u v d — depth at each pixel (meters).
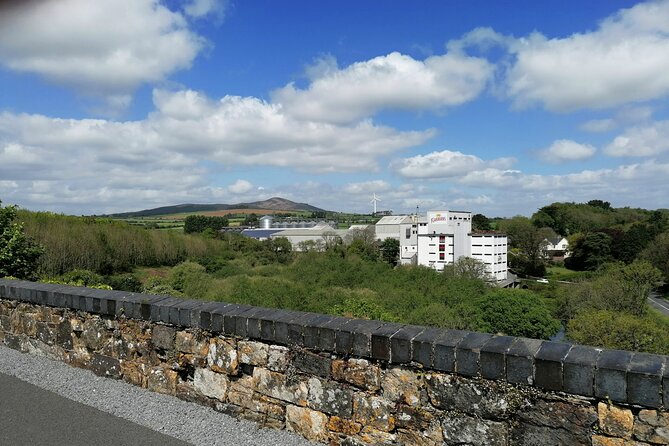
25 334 6.11
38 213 41.81
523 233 89.31
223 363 4.25
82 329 5.41
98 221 52.50
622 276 45.84
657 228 72.81
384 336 3.33
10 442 3.71
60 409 4.33
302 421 3.79
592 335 34.47
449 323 43.56
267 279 56.09
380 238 120.50
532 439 2.80
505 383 2.88
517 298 43.91
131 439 3.74
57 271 37.00
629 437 2.52
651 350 32.00
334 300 46.78
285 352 3.87
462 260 69.44
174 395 4.60
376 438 3.42
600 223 102.75
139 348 4.87
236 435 3.82
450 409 3.10
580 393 2.62
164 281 47.12
